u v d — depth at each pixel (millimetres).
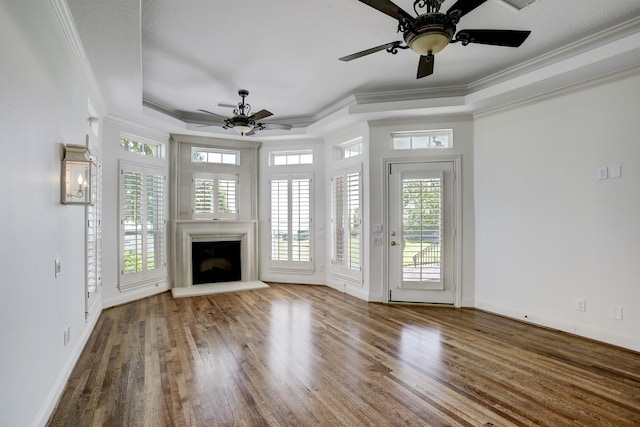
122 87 3590
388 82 4145
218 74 3855
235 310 4426
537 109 3861
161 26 2883
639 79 3098
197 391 2387
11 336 1562
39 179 1958
